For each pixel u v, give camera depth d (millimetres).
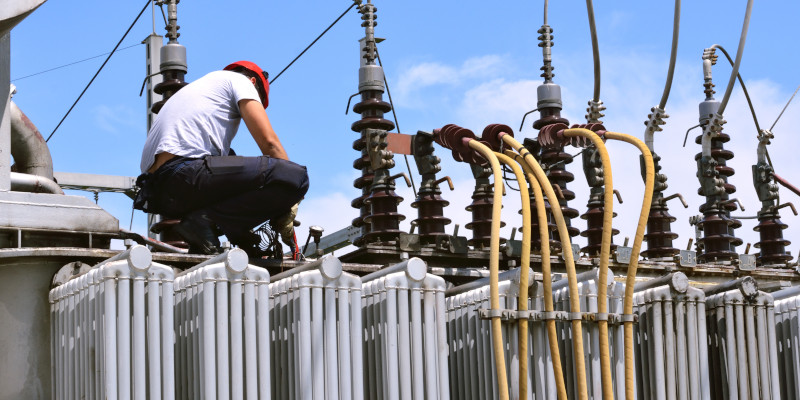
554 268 10008
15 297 7938
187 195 8281
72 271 8008
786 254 11625
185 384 7551
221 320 7328
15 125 8852
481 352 8188
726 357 8719
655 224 10789
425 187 9773
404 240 9359
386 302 7777
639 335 8555
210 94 8461
